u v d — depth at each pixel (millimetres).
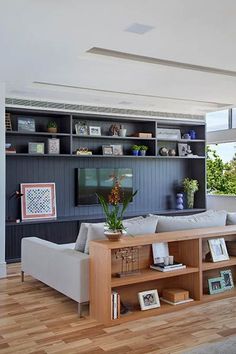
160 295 4090
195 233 4000
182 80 5242
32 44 3691
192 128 8633
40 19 3100
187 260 4113
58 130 6980
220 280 4320
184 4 2854
